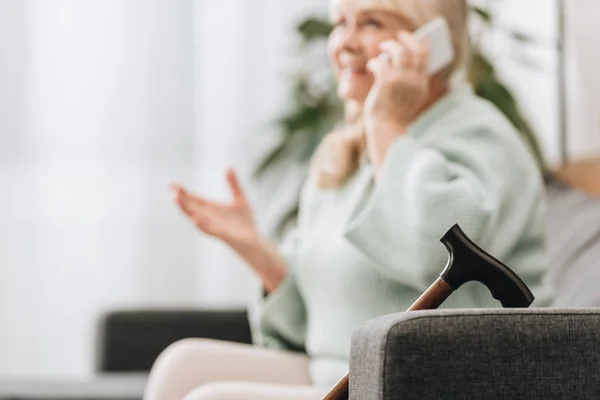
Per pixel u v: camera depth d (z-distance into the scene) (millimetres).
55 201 4582
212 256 4613
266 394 1788
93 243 4594
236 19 4602
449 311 1276
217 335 3162
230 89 4594
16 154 4566
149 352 3154
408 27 1993
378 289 1887
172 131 4602
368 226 1759
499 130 1879
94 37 4602
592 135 3141
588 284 2143
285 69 4453
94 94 4598
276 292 2234
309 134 4012
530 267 1849
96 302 4594
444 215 1698
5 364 4582
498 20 3764
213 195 4582
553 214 2451
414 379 1231
